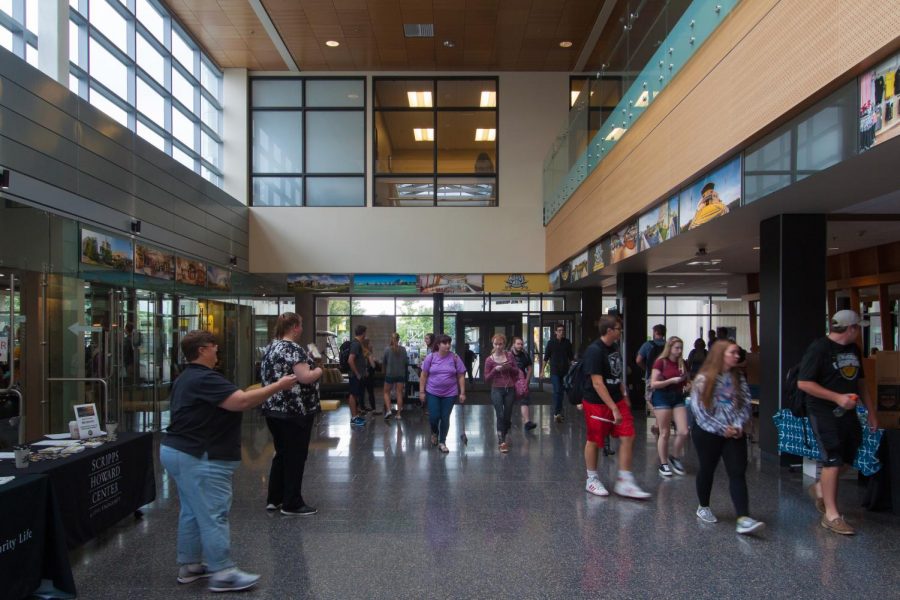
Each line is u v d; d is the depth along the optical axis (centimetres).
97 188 833
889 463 512
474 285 1547
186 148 1319
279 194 1552
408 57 1483
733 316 2228
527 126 1565
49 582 363
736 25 551
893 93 367
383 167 1564
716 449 484
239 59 1488
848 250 1220
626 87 874
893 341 1234
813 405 479
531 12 1266
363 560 414
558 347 1092
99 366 819
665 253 886
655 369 658
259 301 1470
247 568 402
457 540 453
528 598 356
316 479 646
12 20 774
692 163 648
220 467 369
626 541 448
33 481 354
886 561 407
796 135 480
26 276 682
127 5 1077
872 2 371
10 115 655
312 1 1218
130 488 497
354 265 1538
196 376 369
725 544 440
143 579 387
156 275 992
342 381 1596
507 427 802
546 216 1518
